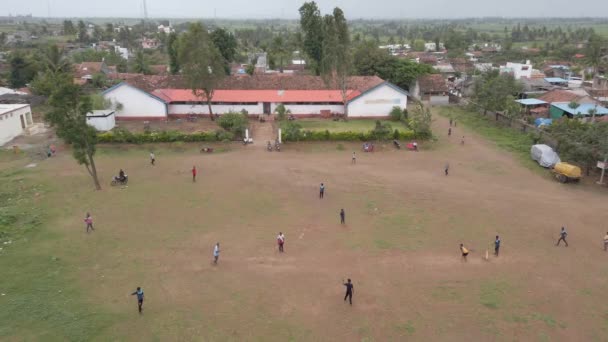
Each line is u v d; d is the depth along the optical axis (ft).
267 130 210.59
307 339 72.74
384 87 231.91
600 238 107.86
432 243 104.32
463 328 75.25
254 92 239.50
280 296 83.92
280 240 99.14
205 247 101.71
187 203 125.90
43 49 474.08
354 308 80.53
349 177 148.66
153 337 72.64
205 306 80.69
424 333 74.08
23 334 72.33
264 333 74.02
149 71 371.97
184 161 164.66
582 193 136.87
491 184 143.95
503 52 579.89
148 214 118.52
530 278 90.33
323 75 231.91
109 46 626.23
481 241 105.60
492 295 84.33
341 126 218.38
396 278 89.92
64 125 127.34
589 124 167.53
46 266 92.38
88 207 122.62
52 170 152.87
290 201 128.16
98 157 168.14
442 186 141.18
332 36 223.30
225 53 326.03
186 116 234.58
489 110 239.71
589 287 87.40
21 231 107.14
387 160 168.96
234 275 90.68
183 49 207.10
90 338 71.97
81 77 345.72
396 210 122.42
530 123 220.43
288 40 602.44
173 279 88.94
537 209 123.95
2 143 182.80
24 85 315.78
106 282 87.40
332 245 102.99
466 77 353.72
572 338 73.10
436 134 207.92
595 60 363.15
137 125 216.54
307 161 166.20
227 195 132.05
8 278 87.61
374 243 104.01
